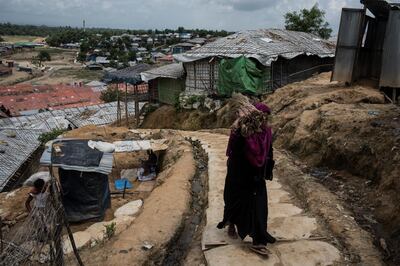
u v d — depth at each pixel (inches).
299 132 387.9
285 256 197.2
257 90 741.9
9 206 375.9
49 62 4992.6
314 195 264.8
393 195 239.0
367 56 573.9
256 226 193.2
